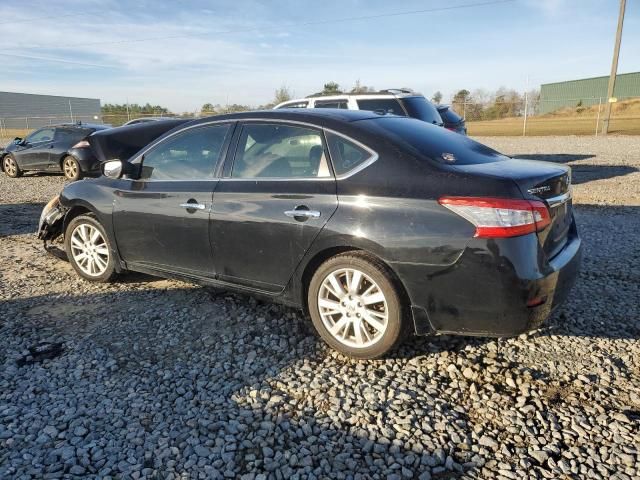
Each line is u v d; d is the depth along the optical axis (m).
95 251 4.86
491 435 2.66
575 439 2.61
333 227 3.28
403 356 3.46
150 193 4.29
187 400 2.99
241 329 3.88
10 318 4.14
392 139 3.37
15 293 4.70
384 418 2.79
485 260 2.89
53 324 4.03
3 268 5.46
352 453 2.54
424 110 9.65
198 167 4.13
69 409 2.90
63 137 13.44
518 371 3.24
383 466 2.45
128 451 2.55
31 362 3.44
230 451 2.56
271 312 4.16
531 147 18.39
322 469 2.43
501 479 2.36
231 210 3.76
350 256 3.28
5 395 3.05
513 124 34.09
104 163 4.79
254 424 2.76
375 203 3.16
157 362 3.43
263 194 3.62
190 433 2.69
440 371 3.27
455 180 3.03
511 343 3.60
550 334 3.71
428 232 3.00
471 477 2.38
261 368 3.33
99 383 3.18
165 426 2.75
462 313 3.03
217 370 3.31
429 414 2.83
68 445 2.60
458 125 11.80
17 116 54.41
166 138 4.39
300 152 3.61
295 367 3.34
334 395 3.01
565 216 3.39
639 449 2.52
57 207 5.21
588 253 5.60
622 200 8.55
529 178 3.04
